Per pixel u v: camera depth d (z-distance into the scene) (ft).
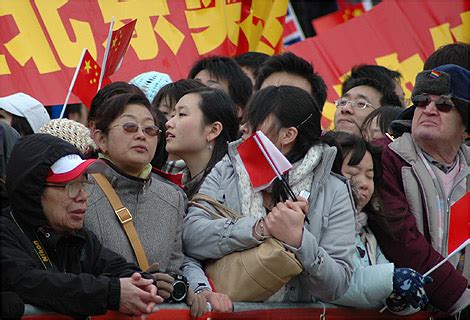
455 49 55.11
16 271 33.01
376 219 46.32
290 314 41.45
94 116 39.83
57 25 54.60
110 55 48.08
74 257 35.29
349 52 75.05
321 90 54.19
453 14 75.87
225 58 56.65
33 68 53.36
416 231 46.98
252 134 41.93
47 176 34.01
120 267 36.40
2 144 37.96
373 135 55.21
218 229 40.52
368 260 45.52
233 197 42.04
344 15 93.91
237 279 39.68
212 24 60.59
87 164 34.19
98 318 35.14
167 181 42.65
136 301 33.88
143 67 58.29
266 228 39.68
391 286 43.14
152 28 58.85
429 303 47.26
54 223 34.42
